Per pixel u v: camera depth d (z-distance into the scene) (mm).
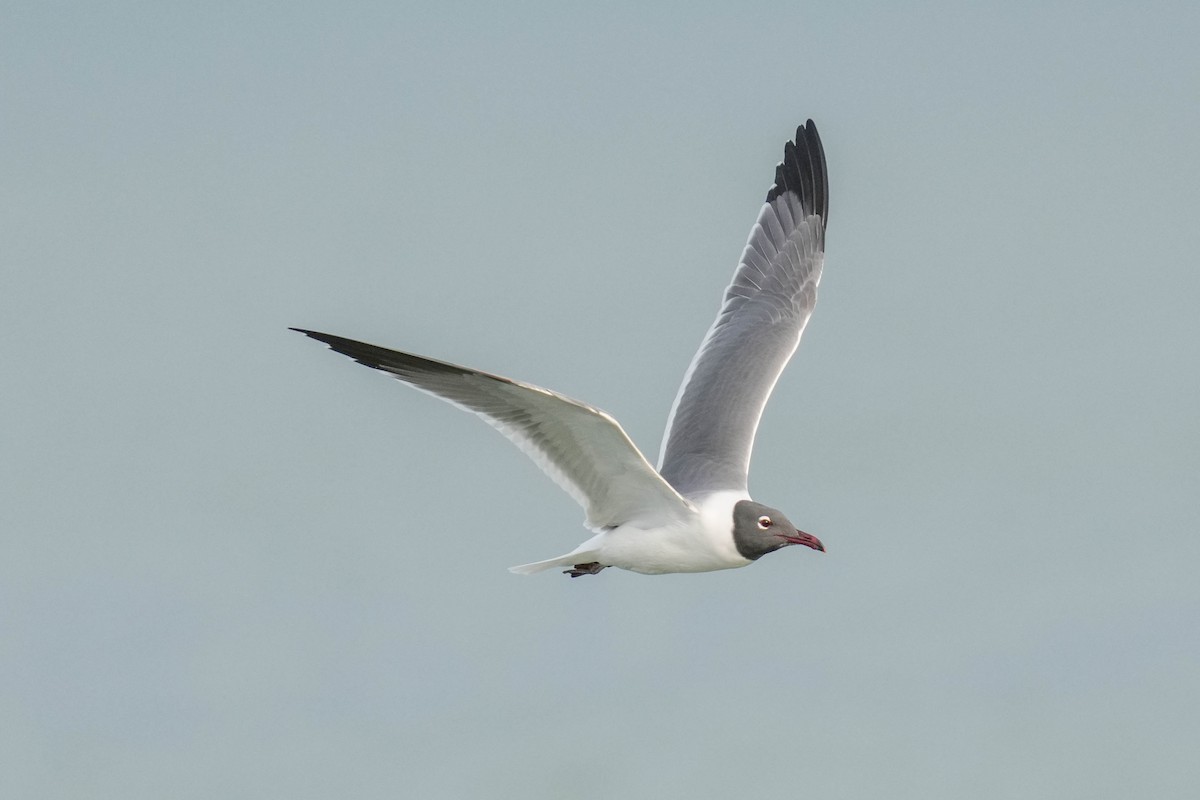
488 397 11992
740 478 14375
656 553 13328
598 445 12336
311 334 11359
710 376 15852
